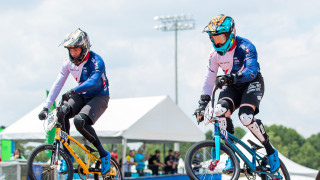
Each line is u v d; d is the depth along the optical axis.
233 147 9.02
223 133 8.84
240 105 9.09
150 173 24.23
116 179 10.38
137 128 22.19
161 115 23.66
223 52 8.87
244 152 9.55
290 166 23.53
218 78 8.57
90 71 9.45
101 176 9.89
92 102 9.41
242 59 8.95
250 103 8.98
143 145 30.20
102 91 9.63
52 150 8.91
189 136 25.31
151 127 22.97
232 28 8.73
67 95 8.99
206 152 8.77
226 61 9.05
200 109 9.27
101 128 22.11
